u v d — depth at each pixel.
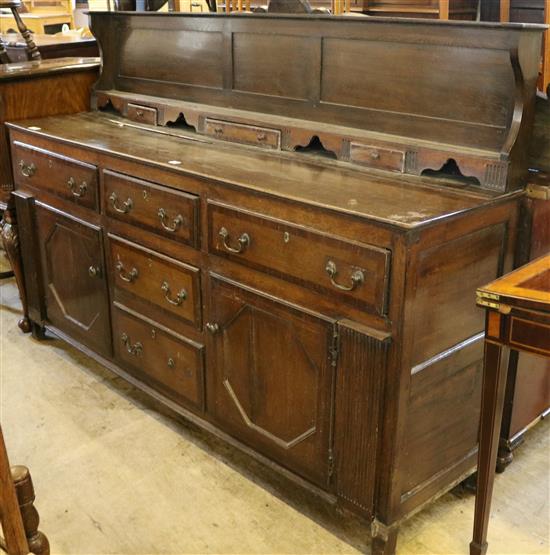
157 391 2.25
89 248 2.33
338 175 1.81
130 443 2.19
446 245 1.51
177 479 2.03
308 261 1.60
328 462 1.70
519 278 1.47
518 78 1.58
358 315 1.54
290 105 2.11
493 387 1.51
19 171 2.59
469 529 1.82
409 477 1.65
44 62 2.85
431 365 1.59
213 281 1.88
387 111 1.87
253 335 1.81
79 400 2.42
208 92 2.35
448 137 1.76
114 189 2.14
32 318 2.79
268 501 1.93
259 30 2.12
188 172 1.86
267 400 1.83
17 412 2.35
